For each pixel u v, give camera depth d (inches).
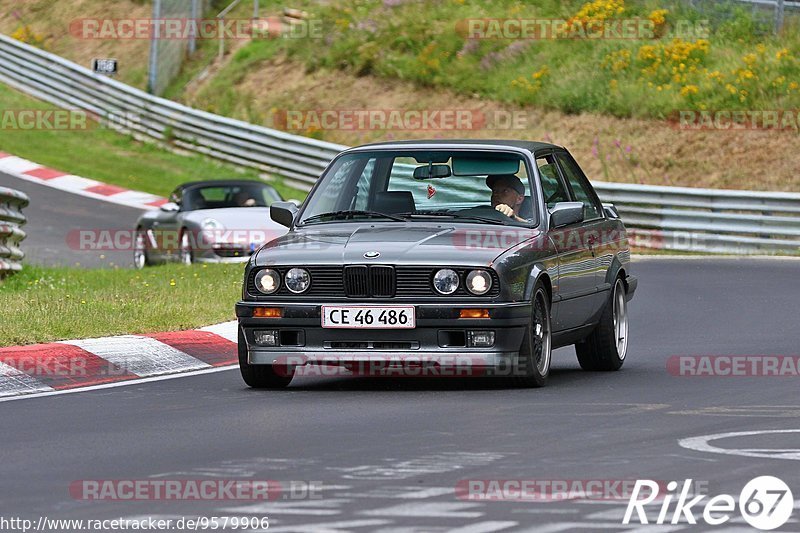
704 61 4025.6
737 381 1298.0
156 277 2217.0
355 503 750.5
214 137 4254.4
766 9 4227.4
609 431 995.9
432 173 1348.4
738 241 3075.8
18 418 1095.0
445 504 746.2
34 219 3412.9
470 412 1097.4
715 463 864.3
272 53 4781.0
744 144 3634.4
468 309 1198.9
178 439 981.2
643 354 1537.9
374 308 1206.3
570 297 1333.7
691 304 2049.7
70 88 4675.2
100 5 5359.3
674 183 3609.7
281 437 983.6
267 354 1235.2
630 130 3809.1
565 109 3983.8
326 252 1236.5
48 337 1438.2
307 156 3978.8
